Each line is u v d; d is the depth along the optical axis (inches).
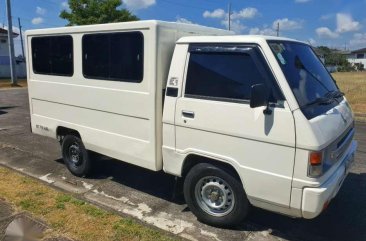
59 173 230.2
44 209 173.0
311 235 155.8
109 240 146.9
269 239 151.9
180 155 160.9
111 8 1011.9
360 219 170.2
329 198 134.1
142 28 162.9
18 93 775.1
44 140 316.8
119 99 179.8
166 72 165.3
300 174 128.4
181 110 156.3
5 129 363.3
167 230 157.5
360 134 357.7
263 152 135.6
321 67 176.6
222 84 145.6
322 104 145.3
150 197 193.2
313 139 124.4
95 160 218.2
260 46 138.1
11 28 1018.1
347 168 157.6
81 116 204.1
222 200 156.8
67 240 146.4
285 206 134.6
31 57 229.8
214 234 155.0
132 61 170.6
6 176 219.3
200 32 183.3
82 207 176.1
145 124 171.2
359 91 818.8
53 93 218.5
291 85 133.1
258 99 127.6
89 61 191.8
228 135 143.6
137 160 179.6
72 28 196.2
